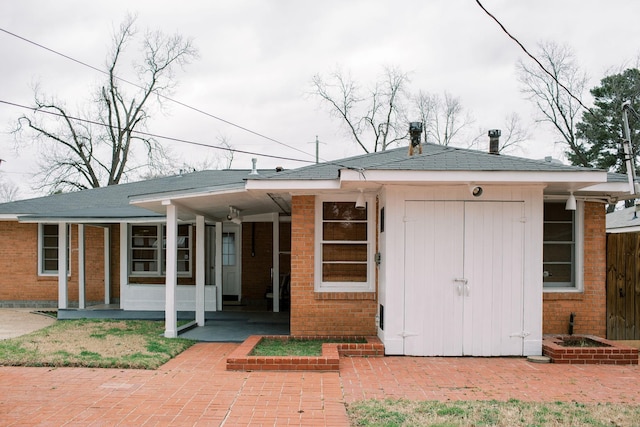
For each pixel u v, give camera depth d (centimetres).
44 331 1062
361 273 950
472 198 833
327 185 867
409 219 830
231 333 1066
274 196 1012
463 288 827
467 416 534
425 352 826
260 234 1652
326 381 676
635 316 957
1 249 1608
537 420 523
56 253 1619
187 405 576
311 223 937
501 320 827
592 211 964
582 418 529
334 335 929
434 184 827
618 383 677
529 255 832
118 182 3156
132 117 3184
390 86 3347
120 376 703
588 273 954
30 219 1338
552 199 952
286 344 891
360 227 951
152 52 3133
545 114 2911
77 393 620
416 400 593
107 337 984
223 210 1220
